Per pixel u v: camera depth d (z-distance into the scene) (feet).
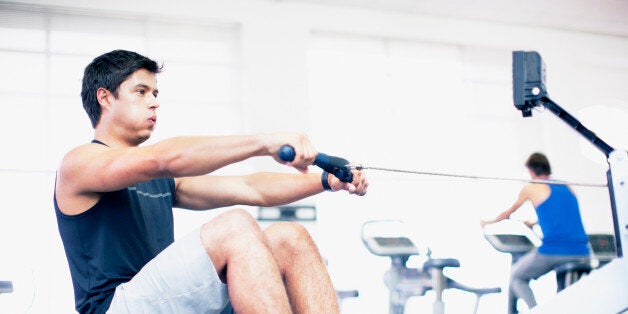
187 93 16.43
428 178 17.89
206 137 4.05
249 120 16.51
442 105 18.72
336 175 4.44
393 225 16.61
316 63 17.66
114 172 4.17
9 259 14.02
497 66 19.44
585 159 19.31
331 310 4.11
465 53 19.16
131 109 5.00
